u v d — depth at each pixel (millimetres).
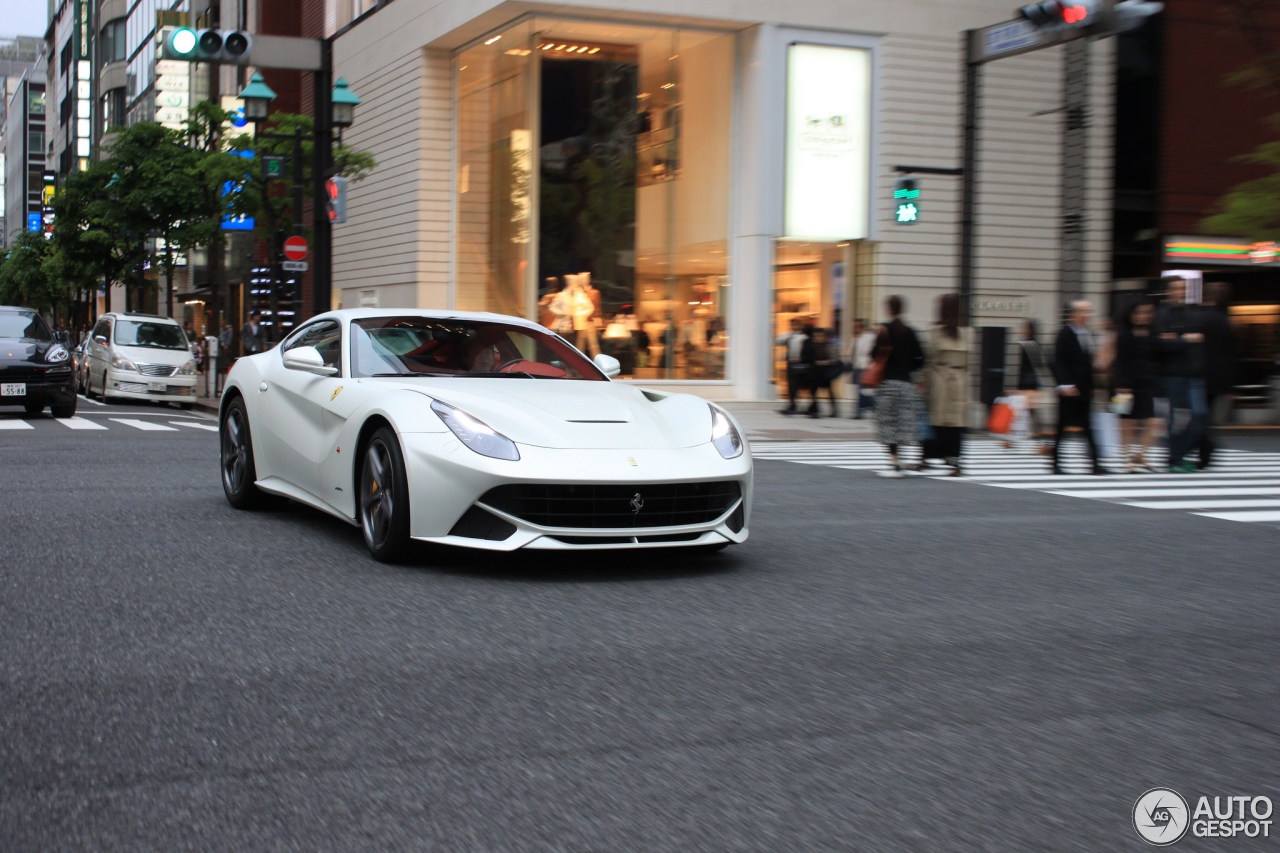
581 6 20359
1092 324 22562
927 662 3992
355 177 24047
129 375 22203
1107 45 22719
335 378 6125
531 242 20859
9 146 140125
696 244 21781
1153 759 3064
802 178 21484
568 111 20984
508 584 5074
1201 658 4156
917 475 10977
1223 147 23469
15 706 3254
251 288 35812
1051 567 6008
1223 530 7648
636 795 2715
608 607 4695
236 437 7203
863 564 5930
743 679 3711
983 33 15883
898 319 10711
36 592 4672
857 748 3084
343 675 3625
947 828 2580
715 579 5371
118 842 2398
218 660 3762
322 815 2553
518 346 6582
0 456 10211
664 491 5211
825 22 21375
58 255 36250
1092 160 22750
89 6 80375
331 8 28969
